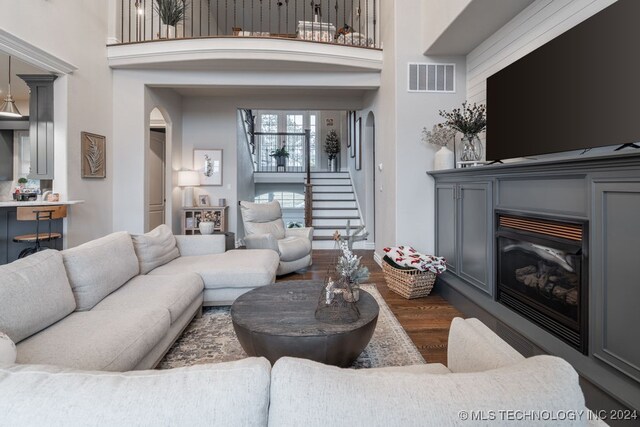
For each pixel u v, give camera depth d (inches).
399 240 164.2
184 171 227.6
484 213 116.6
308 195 265.3
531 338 82.7
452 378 25.9
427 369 49.2
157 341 72.7
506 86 113.5
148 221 192.4
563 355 73.8
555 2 107.6
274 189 394.0
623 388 60.1
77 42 156.9
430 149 164.4
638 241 60.5
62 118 150.6
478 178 120.4
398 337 99.1
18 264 65.9
